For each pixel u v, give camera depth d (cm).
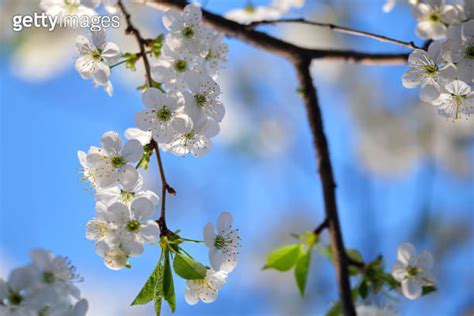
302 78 98
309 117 97
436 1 92
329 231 94
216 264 85
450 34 87
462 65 87
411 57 88
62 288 82
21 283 81
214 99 86
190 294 86
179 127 86
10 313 81
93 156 86
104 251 84
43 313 82
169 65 88
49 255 82
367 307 97
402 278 93
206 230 85
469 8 93
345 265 93
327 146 96
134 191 86
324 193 95
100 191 86
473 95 88
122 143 86
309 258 94
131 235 84
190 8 88
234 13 107
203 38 88
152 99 86
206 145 87
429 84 88
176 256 84
